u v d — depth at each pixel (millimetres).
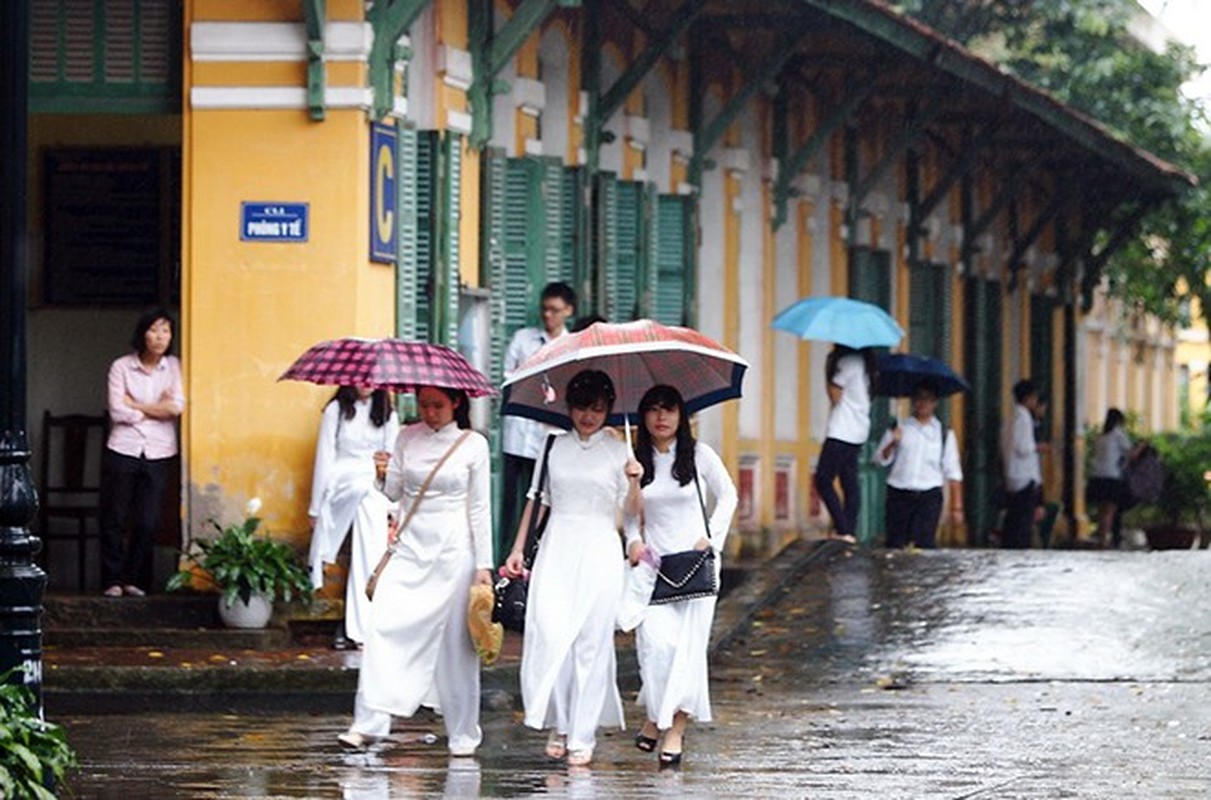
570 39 32375
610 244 33719
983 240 49250
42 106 26719
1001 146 48344
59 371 29438
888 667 26438
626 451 19422
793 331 33219
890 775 18828
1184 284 63750
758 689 24984
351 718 22172
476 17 29281
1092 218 54125
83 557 28703
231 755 19672
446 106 28359
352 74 26094
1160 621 28188
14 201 15578
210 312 26297
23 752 14953
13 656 15703
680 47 34656
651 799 17469
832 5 34688
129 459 26297
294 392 26203
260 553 25562
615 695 19547
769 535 39062
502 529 29859
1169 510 57094
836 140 41875
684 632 19266
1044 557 30938
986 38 56531
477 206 29688
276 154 26234
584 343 19328
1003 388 50688
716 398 20266
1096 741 21031
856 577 30203
